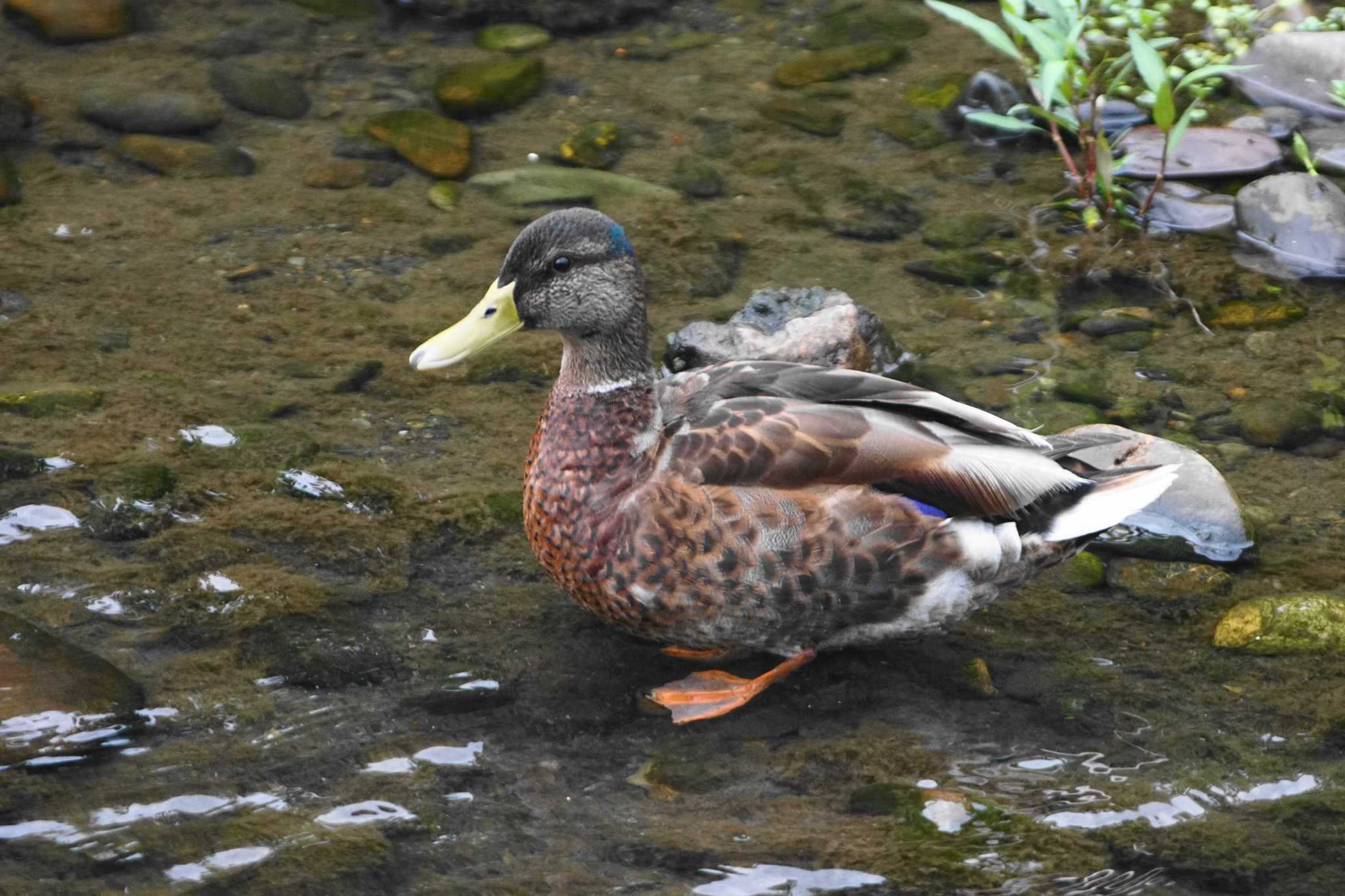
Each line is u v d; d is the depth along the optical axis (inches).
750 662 342.0
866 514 311.7
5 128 546.0
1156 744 313.4
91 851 272.1
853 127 584.1
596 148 562.6
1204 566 370.0
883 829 286.5
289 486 386.9
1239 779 303.3
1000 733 316.2
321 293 473.7
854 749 310.2
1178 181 548.1
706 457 313.7
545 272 329.7
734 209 528.4
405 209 522.0
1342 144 561.9
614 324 324.8
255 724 308.2
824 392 330.3
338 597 350.9
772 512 309.3
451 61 620.4
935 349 455.5
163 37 621.6
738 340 433.1
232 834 278.1
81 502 373.1
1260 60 603.5
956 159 565.3
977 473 317.4
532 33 644.1
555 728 314.2
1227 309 480.1
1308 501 394.0
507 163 552.4
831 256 503.2
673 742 311.3
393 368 440.1
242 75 588.4
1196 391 438.9
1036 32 514.9
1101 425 396.5
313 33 634.8
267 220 510.9
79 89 577.3
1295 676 334.3
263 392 424.8
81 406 410.0
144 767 293.4
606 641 343.9
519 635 344.2
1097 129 561.0
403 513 381.1
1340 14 606.9
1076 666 338.3
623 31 653.3
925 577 317.4
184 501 377.7
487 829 283.3
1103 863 279.4
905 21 661.3
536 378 442.0
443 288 479.2
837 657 342.3
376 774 296.5
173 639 331.9
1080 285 491.8
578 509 320.5
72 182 525.0
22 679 308.5
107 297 463.8
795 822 287.7
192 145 549.3
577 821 286.5
